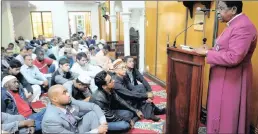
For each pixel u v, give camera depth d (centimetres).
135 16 519
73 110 197
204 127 229
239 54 128
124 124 225
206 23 259
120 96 259
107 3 815
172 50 166
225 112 143
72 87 253
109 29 879
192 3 280
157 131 232
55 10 976
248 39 129
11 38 668
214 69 146
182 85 159
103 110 219
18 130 191
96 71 366
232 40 132
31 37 965
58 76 308
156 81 414
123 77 273
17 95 248
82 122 200
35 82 340
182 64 157
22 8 928
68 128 183
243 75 142
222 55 133
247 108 150
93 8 1054
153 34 427
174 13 339
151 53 443
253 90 203
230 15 138
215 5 238
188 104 154
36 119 215
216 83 145
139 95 262
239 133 146
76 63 351
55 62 428
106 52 504
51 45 620
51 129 171
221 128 146
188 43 302
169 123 177
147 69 470
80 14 1138
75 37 771
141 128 239
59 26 996
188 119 155
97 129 191
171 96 171
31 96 320
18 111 242
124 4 463
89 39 804
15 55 465
